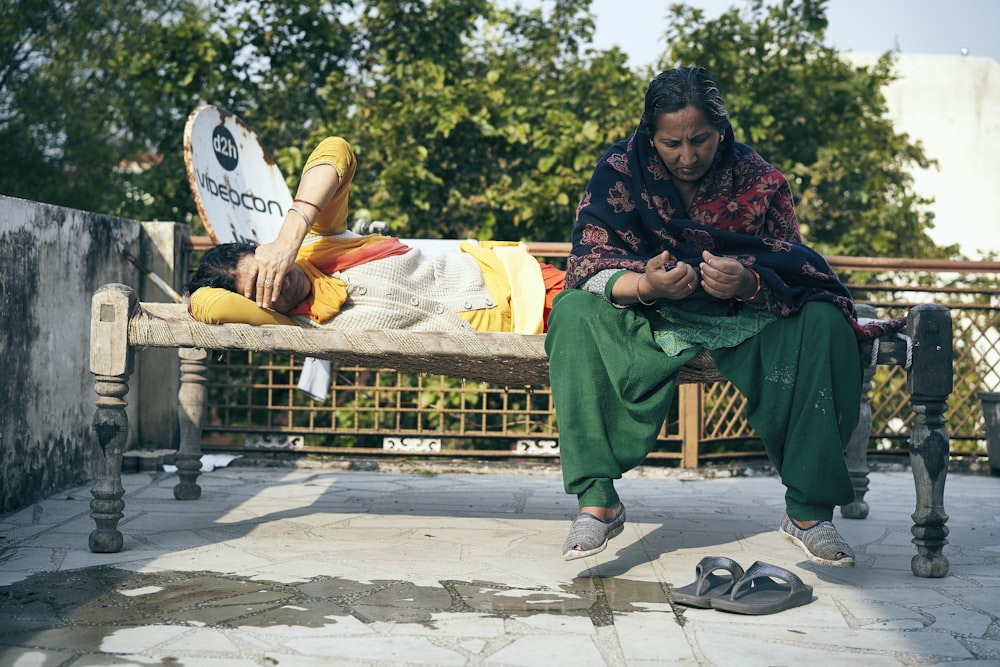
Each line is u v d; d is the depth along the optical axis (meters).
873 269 5.89
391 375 6.59
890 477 5.79
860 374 2.93
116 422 3.23
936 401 3.09
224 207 4.32
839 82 8.48
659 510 4.43
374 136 7.41
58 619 2.48
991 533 3.96
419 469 5.71
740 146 3.11
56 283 4.61
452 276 3.44
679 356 2.91
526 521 4.02
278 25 8.09
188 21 8.21
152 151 12.38
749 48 8.54
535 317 3.37
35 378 4.39
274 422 6.66
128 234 5.39
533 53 8.86
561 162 7.48
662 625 2.51
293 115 8.43
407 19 8.39
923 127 13.60
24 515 4.03
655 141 2.87
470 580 2.94
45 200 12.61
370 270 3.31
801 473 2.86
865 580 3.07
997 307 6.24
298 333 3.12
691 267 2.75
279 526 3.78
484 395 5.86
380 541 3.52
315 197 3.18
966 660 2.28
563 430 2.86
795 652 2.31
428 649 2.28
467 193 7.60
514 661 2.21
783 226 3.06
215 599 2.68
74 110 12.74
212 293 3.18
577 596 2.79
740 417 6.18
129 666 2.14
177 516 3.98
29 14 12.87
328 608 2.61
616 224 3.01
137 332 3.20
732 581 2.75
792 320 2.91
